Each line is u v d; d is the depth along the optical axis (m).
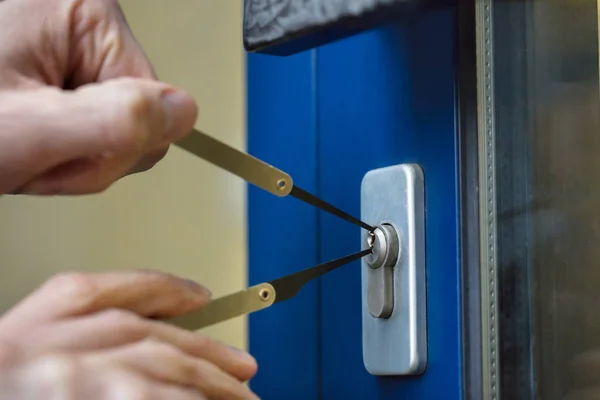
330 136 0.53
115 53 0.31
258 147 0.64
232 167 0.33
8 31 0.29
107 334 0.22
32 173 0.24
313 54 0.55
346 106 0.50
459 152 0.39
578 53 0.39
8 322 0.21
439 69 0.41
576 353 0.39
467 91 0.39
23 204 0.60
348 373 0.49
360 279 0.48
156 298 0.25
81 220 0.62
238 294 0.31
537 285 0.39
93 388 0.20
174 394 0.21
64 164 0.27
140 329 0.23
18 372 0.20
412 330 0.41
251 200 0.65
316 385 0.53
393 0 0.33
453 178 0.40
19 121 0.23
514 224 0.39
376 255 0.43
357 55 0.49
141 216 0.64
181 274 0.65
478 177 0.38
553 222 0.40
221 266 0.66
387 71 0.46
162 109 0.23
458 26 0.39
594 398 0.39
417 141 0.43
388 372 0.43
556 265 0.39
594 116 0.39
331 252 0.52
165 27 0.66
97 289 0.23
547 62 0.40
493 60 0.39
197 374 0.23
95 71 0.32
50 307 0.22
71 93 0.24
